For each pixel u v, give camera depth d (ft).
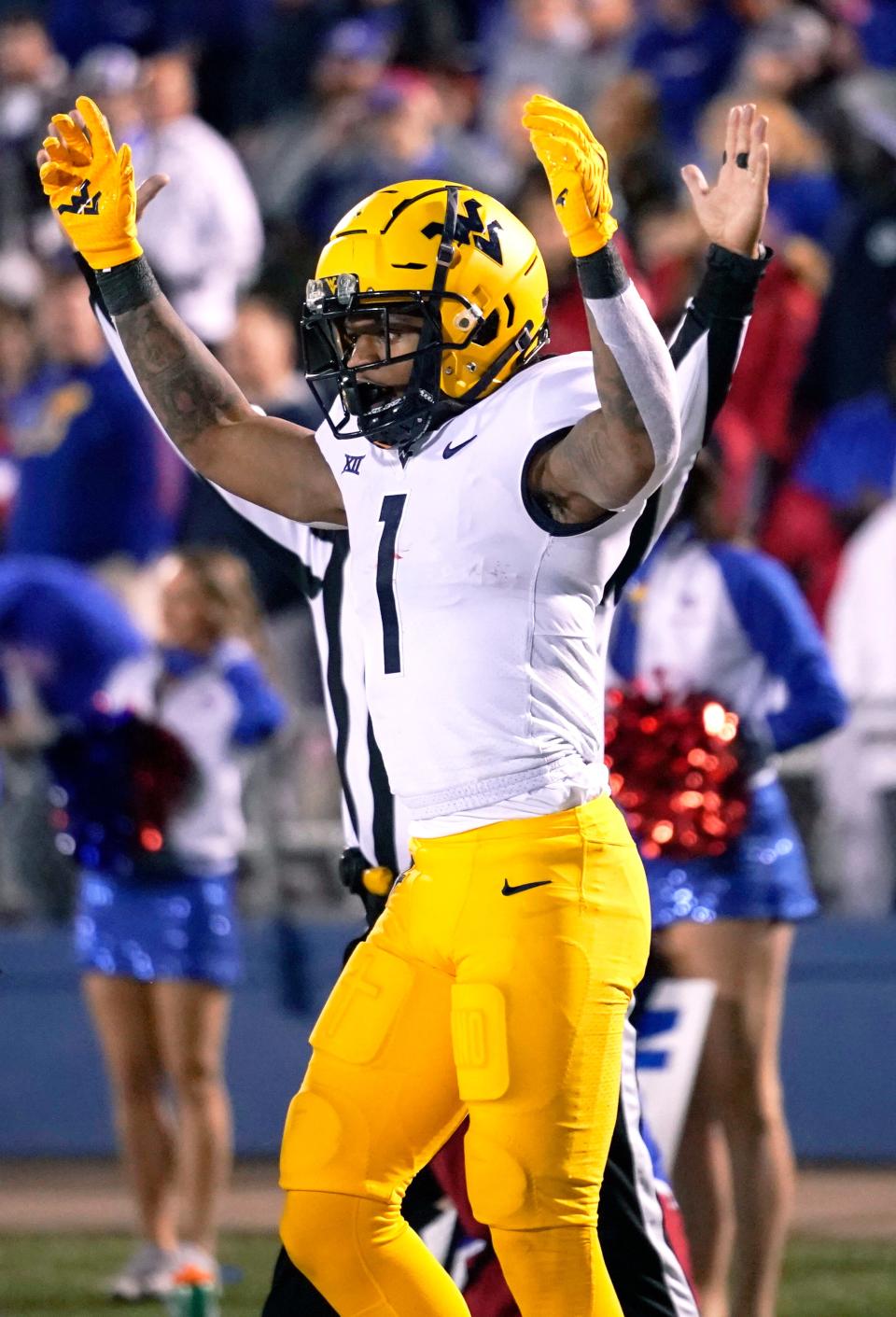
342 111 106.22
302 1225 33.42
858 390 88.28
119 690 60.44
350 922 77.15
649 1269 37.06
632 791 48.26
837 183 95.09
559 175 29.71
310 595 38.47
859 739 73.56
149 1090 58.34
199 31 118.73
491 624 32.07
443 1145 36.83
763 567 50.26
